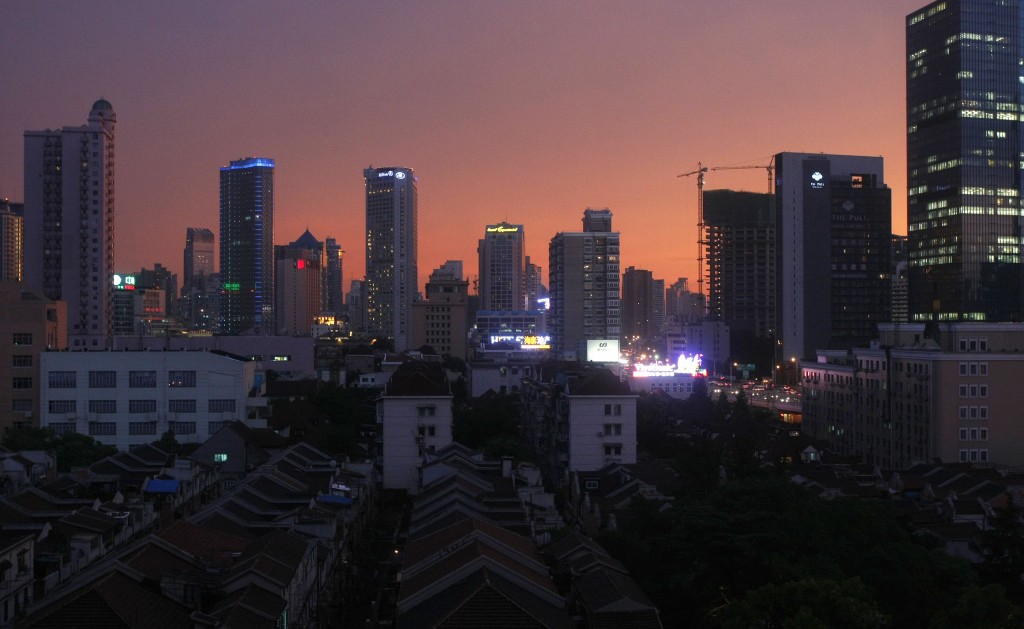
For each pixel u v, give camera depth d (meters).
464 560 79.69
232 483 144.88
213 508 101.44
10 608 79.50
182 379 190.62
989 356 191.00
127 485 124.81
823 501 103.06
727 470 140.50
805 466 170.50
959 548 111.12
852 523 90.62
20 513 99.31
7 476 123.19
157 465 142.00
